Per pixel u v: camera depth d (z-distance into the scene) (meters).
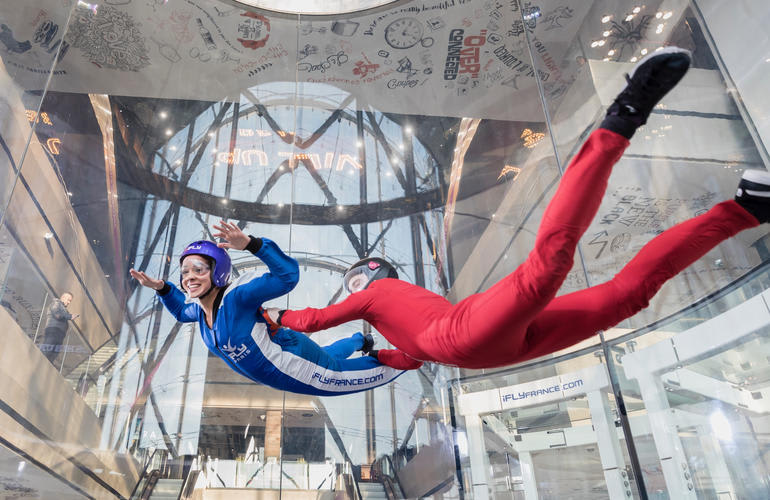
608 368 3.42
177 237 4.91
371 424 4.25
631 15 3.57
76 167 4.85
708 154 2.98
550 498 4.30
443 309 1.70
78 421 3.86
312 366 2.36
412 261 5.00
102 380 4.10
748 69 2.85
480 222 5.19
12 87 3.97
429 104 5.99
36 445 3.60
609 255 3.26
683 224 1.46
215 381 4.29
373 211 5.28
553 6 4.05
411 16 6.41
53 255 4.25
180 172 5.29
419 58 6.27
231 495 3.85
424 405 4.41
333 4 6.41
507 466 4.37
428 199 5.36
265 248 2.10
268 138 5.67
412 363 2.45
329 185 5.42
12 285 3.84
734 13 2.95
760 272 2.64
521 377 4.65
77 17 5.67
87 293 4.37
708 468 2.87
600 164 1.16
